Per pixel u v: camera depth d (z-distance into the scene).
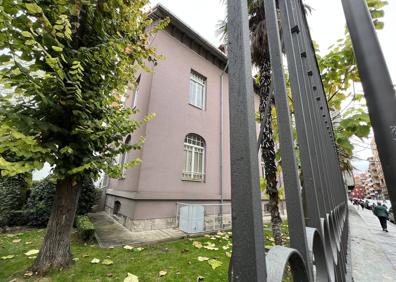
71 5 2.96
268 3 0.98
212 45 9.62
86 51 3.27
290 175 0.81
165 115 7.55
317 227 0.98
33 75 2.87
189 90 8.83
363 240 7.02
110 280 3.00
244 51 0.63
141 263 3.68
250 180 0.52
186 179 7.70
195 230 6.24
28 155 2.63
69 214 3.40
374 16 2.79
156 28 4.59
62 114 3.17
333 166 2.81
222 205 8.41
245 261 0.48
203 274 3.28
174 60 8.34
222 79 10.50
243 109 0.58
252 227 0.49
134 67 4.31
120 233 5.89
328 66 3.97
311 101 1.54
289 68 1.19
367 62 0.64
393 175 0.53
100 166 3.39
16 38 2.46
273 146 4.64
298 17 1.53
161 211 6.80
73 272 3.16
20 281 2.86
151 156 6.86
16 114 2.61
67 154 2.97
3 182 6.22
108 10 3.67
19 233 5.37
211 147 9.02
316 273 0.93
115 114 3.90
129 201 6.86
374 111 0.59
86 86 3.48
